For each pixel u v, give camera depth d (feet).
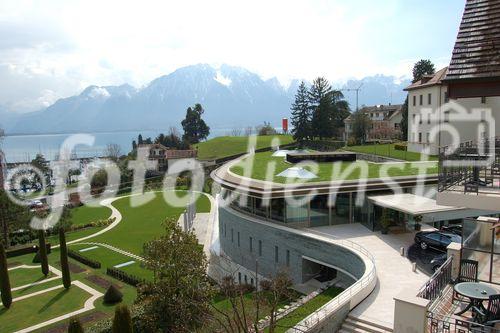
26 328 86.28
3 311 95.50
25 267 130.93
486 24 39.32
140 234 166.71
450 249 52.01
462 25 40.70
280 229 93.45
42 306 97.60
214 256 122.62
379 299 59.21
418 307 38.32
